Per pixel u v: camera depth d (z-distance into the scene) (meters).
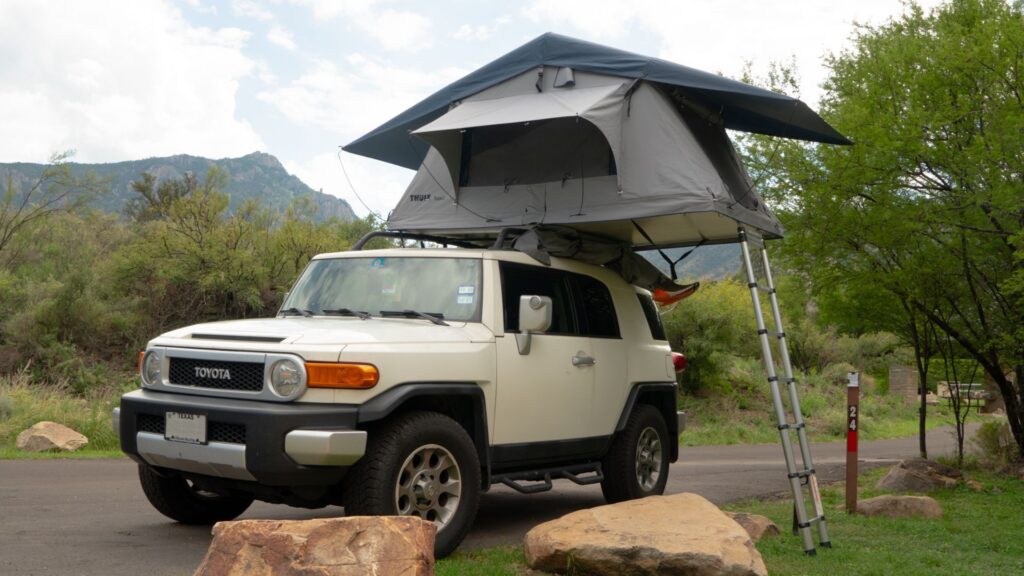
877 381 36.97
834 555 6.49
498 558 5.97
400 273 6.96
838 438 23.64
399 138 9.12
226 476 5.67
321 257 7.41
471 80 8.34
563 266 7.70
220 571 4.11
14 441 13.52
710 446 20.42
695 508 6.06
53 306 21.73
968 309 12.40
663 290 9.45
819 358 36.00
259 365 5.62
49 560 5.58
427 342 6.08
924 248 11.20
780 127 8.87
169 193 40.56
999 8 10.76
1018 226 10.57
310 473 5.43
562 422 7.18
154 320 22.91
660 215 7.25
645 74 7.59
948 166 10.18
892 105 10.52
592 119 7.10
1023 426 12.62
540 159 7.87
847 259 11.52
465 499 6.01
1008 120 9.34
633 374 8.10
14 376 19.84
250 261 23.08
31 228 27.00
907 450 18.95
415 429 5.73
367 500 5.55
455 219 8.08
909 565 6.16
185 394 5.90
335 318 6.60
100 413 14.62
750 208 8.42
